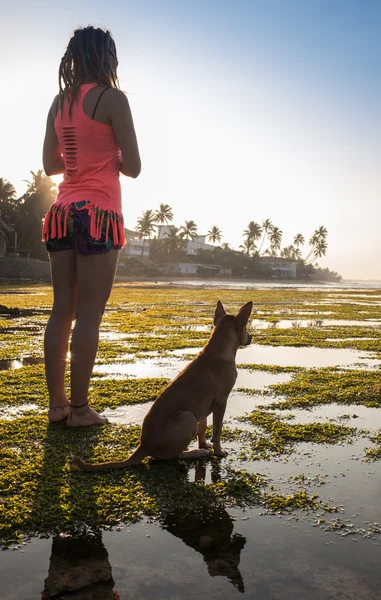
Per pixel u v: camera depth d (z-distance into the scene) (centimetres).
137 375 631
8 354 767
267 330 1187
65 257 417
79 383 403
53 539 232
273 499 279
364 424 430
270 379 618
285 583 196
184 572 204
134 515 258
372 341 998
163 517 257
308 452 361
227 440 388
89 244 399
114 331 1119
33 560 213
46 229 416
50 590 190
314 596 188
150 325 1246
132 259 10688
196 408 343
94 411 421
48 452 350
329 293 3831
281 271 14912
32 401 484
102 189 406
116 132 400
